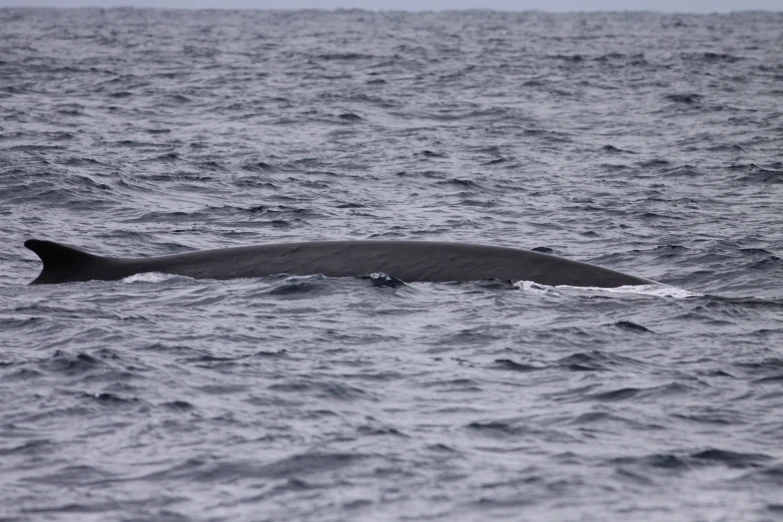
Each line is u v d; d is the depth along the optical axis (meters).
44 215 89.25
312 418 41.41
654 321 54.88
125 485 35.69
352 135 150.38
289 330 52.88
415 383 45.59
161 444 38.88
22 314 55.19
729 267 73.12
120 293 59.28
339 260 62.00
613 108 185.88
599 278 60.59
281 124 160.75
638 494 34.84
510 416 41.88
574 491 35.03
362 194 105.19
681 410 42.66
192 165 119.00
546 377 46.56
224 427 40.44
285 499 34.56
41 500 34.53
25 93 194.00
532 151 137.38
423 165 124.50
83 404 42.59
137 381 45.09
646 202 102.12
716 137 149.50
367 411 42.25
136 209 93.31
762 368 47.94
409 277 60.34
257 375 46.19
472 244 63.12
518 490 35.06
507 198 104.06
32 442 39.00
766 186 112.31
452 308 56.03
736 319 55.81
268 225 88.06
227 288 59.62
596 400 43.78
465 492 34.94
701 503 34.12
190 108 178.75
